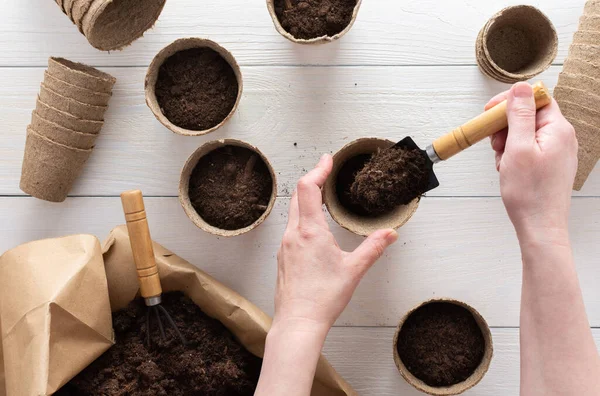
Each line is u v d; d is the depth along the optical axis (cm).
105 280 103
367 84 117
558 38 115
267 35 117
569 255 77
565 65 107
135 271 109
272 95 117
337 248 85
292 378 78
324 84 117
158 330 108
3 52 117
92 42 101
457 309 110
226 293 107
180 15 117
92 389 105
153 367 106
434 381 108
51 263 100
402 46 117
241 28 117
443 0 116
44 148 109
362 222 105
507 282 117
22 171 112
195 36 117
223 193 111
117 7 104
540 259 77
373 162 96
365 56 117
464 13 116
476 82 117
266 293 118
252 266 118
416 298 117
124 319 108
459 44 117
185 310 110
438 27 117
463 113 117
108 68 117
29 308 96
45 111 107
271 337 82
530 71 111
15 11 117
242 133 118
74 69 113
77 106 107
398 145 95
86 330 101
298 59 117
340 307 83
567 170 79
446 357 108
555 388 73
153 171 118
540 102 80
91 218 118
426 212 118
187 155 118
